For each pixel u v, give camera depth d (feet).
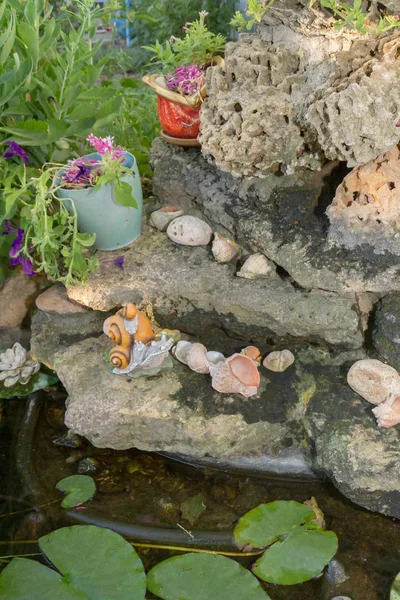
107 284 4.75
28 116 5.07
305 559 3.97
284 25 4.61
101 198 4.64
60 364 4.68
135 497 4.35
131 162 4.80
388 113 4.04
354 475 4.14
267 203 4.76
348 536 4.12
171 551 4.09
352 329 4.42
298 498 4.34
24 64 4.64
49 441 4.66
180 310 4.75
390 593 3.84
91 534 4.09
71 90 4.82
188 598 3.82
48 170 4.54
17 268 5.18
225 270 4.75
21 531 4.18
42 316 5.01
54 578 3.89
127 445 4.53
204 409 4.43
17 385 4.93
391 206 4.39
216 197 4.89
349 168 4.77
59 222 4.70
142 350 4.46
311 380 4.52
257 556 4.03
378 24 4.34
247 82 4.56
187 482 4.43
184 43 5.12
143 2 9.08
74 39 4.85
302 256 4.58
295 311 4.50
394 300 4.51
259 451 4.45
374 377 4.29
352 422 4.30
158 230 5.07
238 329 4.70
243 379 4.45
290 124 4.51
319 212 4.71
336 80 4.33
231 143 4.54
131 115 5.97
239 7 8.79
